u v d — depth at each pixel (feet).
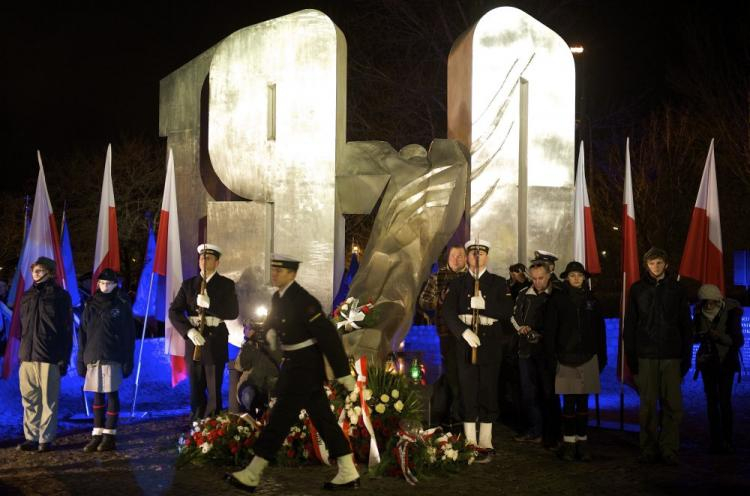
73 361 40.63
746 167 76.64
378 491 22.15
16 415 33.19
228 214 32.12
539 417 28.35
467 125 32.24
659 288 25.71
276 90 31.99
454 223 31.60
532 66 32.14
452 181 31.22
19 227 91.40
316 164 31.63
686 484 22.95
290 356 21.80
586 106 85.35
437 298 28.43
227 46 32.50
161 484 22.58
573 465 25.23
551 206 32.27
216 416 26.50
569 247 32.45
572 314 25.84
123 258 92.53
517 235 31.91
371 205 31.94
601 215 79.87
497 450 27.30
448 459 24.31
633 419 33.55
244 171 32.24
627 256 31.91
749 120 75.10
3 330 41.45
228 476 21.18
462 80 32.99
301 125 31.73
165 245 34.17
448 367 28.27
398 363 27.32
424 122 79.77
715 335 26.91
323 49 31.68
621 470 24.59
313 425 22.50
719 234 31.22
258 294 31.81
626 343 26.20
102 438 27.12
